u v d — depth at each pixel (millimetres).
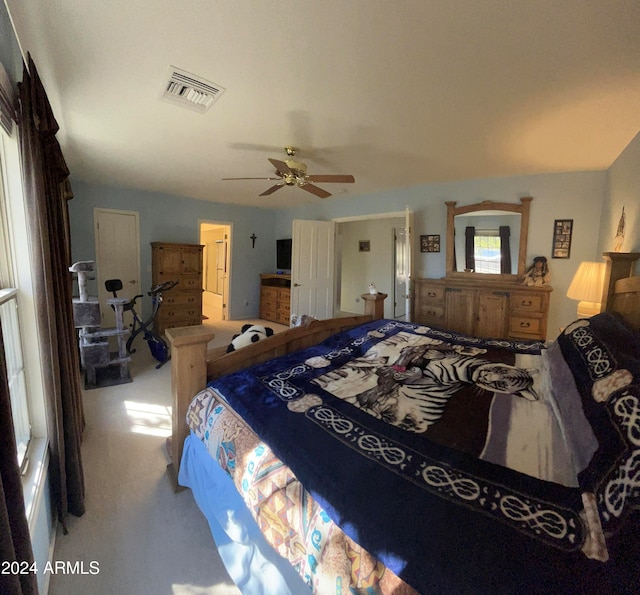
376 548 804
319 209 6141
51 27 1464
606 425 965
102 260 5082
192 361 1769
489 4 1305
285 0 1305
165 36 1539
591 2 1281
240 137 2791
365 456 1110
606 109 2166
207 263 9102
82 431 2363
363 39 1531
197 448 1664
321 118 2393
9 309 1412
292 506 1033
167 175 4242
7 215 1479
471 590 675
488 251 4160
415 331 2607
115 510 1745
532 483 961
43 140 1572
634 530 677
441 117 2342
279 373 1825
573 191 3676
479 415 1394
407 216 4449
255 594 1244
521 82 1872
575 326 1719
